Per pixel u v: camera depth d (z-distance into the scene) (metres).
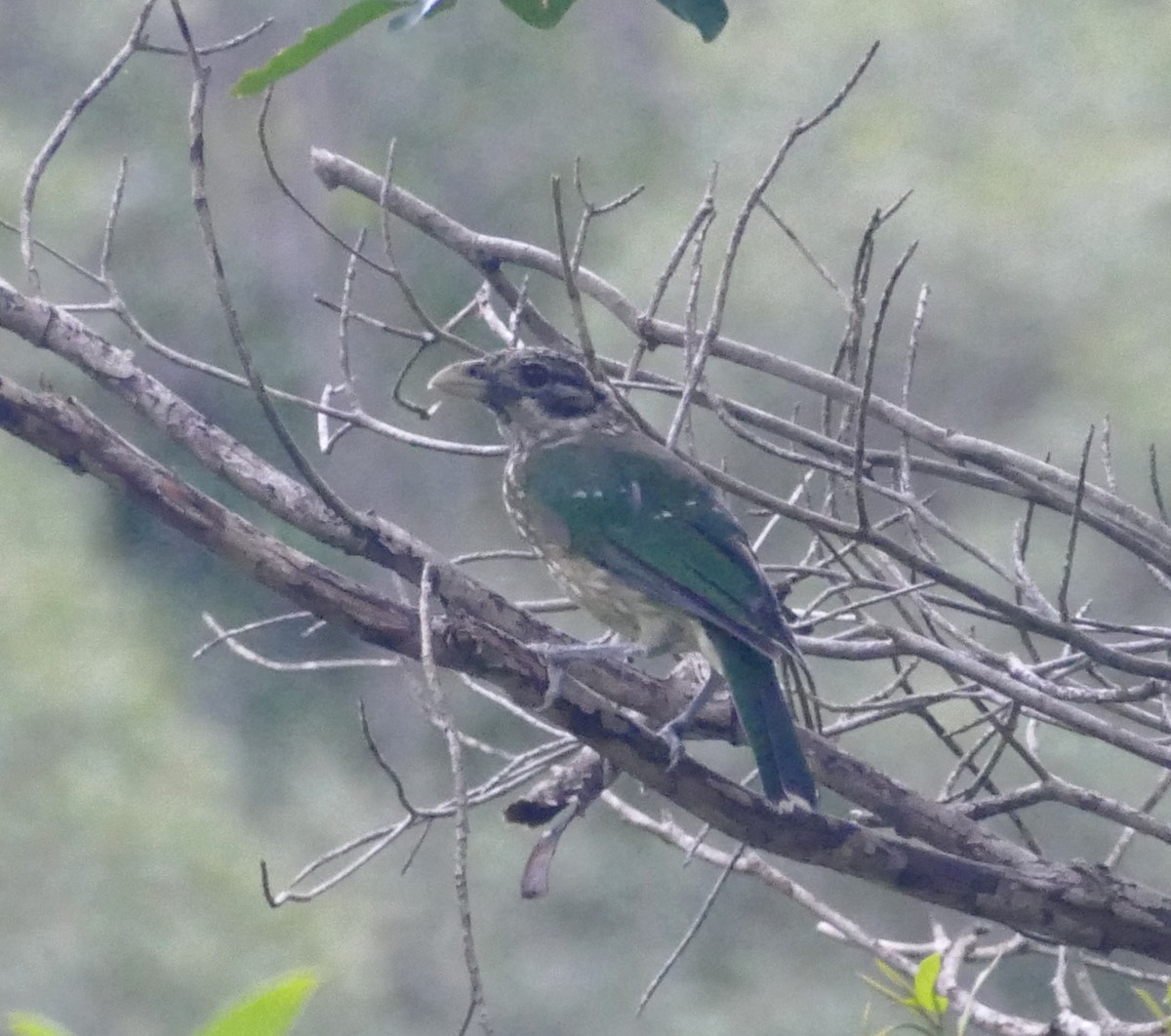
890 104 19.64
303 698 21.72
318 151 7.54
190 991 14.76
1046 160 19.22
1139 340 18.36
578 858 18.11
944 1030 5.96
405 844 18.84
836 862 5.94
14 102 23.95
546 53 24.34
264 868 6.04
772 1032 16.70
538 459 7.29
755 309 18.42
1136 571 16.80
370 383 23.02
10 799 15.07
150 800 15.54
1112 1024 6.31
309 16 24.64
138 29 6.08
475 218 23.98
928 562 6.00
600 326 18.53
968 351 18.84
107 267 6.50
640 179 23.33
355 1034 15.83
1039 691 6.00
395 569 6.15
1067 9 20.02
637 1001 17.33
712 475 5.97
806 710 6.63
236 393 23.00
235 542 5.59
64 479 21.30
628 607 7.01
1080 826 15.50
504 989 17.75
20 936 14.59
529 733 19.98
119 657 16.42
